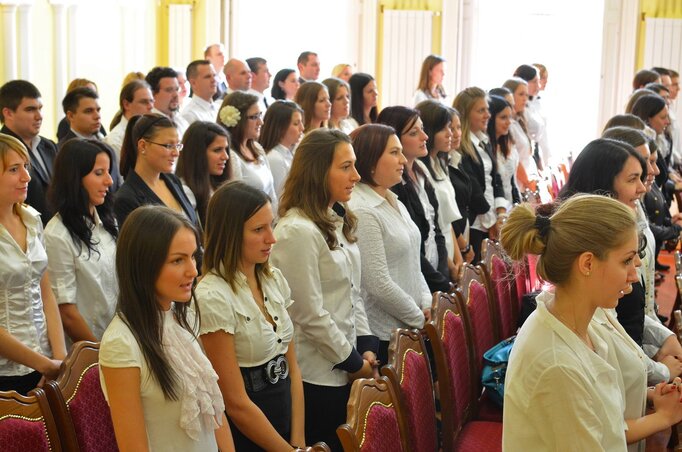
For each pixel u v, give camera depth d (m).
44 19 8.64
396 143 3.86
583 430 2.10
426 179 4.77
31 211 3.44
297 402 3.11
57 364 3.24
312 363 3.41
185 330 2.53
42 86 8.68
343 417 3.47
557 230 2.18
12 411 2.36
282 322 3.02
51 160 5.16
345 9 11.90
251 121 5.12
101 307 3.71
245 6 11.79
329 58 11.99
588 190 3.43
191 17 11.28
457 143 5.34
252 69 8.52
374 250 3.79
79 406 2.58
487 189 5.99
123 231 2.39
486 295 3.99
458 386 3.38
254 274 3.00
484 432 3.48
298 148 3.44
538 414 2.14
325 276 3.39
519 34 12.27
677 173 8.80
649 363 3.31
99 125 5.46
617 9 12.17
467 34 12.12
